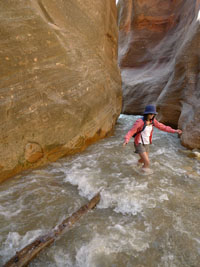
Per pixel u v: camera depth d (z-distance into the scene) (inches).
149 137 130.2
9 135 119.7
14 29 119.6
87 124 187.6
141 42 532.7
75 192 111.1
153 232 78.3
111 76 259.1
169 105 286.5
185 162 156.4
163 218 87.2
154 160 158.6
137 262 64.7
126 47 563.5
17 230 79.4
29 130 130.7
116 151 181.6
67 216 89.2
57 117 148.1
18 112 123.1
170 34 480.1
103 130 222.5
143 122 124.3
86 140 189.6
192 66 244.2
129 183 119.1
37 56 132.9
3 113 115.3
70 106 159.0
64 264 64.0
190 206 96.7
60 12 156.9
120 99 308.2
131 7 559.5
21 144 127.7
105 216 89.4
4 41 115.3
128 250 69.1
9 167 122.3
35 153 138.2
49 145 146.7
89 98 184.7
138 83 446.6
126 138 122.0
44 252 68.5
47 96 140.5
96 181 121.0
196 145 181.8
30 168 137.6
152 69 489.4
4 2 116.9
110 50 265.1
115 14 275.4
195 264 64.2
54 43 143.9
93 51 203.9
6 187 112.7
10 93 118.6
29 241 72.9
